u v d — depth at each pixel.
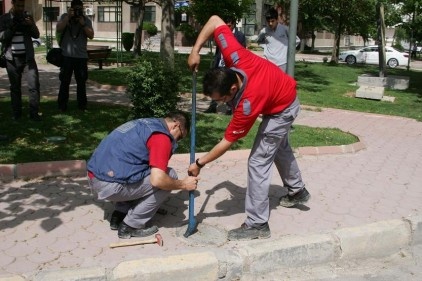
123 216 4.00
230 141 3.61
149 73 6.52
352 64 27.20
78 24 7.61
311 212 4.54
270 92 3.56
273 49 7.66
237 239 3.87
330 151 6.63
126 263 3.32
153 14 40.81
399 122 9.42
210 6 16.09
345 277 3.68
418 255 4.07
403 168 6.11
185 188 3.73
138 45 21.11
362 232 3.99
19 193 4.65
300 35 37.62
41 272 3.18
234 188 5.11
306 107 10.63
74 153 5.79
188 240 3.82
